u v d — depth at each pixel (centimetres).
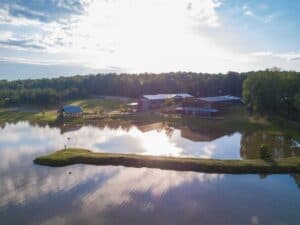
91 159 4253
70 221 2552
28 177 3644
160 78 14950
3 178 3603
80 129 7188
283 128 6731
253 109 8912
